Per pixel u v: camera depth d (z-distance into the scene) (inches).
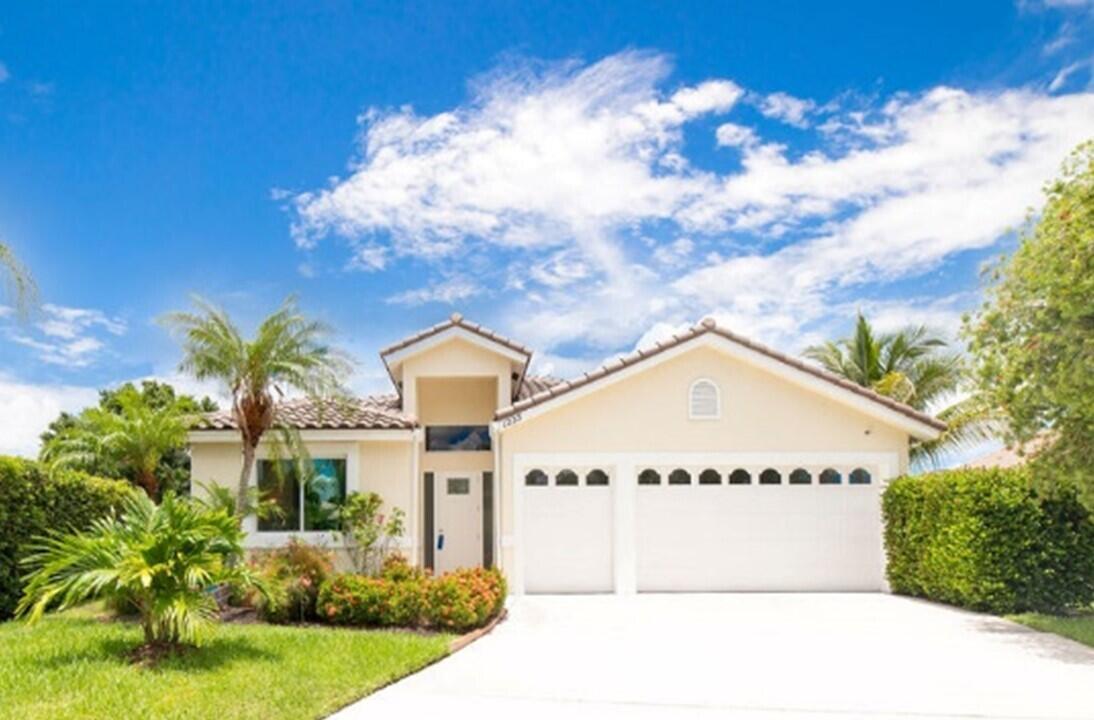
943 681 455.2
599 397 869.8
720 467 868.0
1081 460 597.6
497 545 861.8
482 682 452.1
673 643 575.2
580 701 411.2
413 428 864.9
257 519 841.5
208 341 748.0
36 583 454.3
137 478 1085.8
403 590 614.2
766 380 874.8
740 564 860.6
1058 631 602.5
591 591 854.5
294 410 896.3
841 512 867.4
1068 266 549.6
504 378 964.6
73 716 344.8
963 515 699.4
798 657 523.2
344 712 386.6
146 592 457.1
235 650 476.1
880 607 743.7
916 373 1389.0
